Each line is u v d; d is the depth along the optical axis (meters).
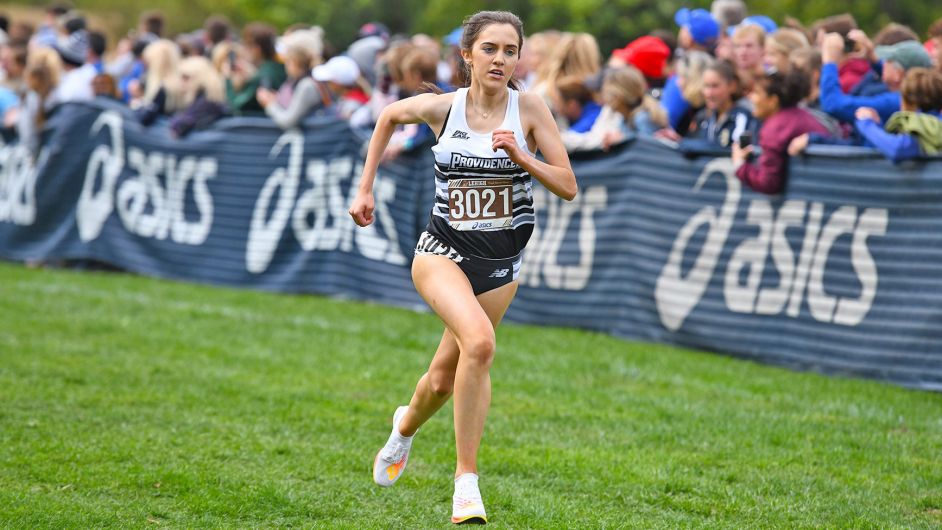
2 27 49.41
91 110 36.28
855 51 24.39
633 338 26.02
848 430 18.45
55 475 15.27
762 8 65.94
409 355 23.98
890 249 21.59
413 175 29.69
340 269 31.25
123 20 94.81
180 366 22.25
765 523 14.14
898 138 21.22
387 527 13.88
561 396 20.61
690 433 18.19
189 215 34.22
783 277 23.28
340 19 77.94
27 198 37.34
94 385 20.45
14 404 18.84
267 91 32.25
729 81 24.31
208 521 13.85
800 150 22.70
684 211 24.98
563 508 14.52
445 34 72.94
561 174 13.21
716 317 24.36
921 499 15.05
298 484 15.34
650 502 14.94
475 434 13.05
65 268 36.69
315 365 22.80
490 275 13.70
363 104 32.66
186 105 35.00
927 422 18.94
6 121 38.28
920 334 21.16
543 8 66.88
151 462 16.05
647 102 26.50
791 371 22.89
